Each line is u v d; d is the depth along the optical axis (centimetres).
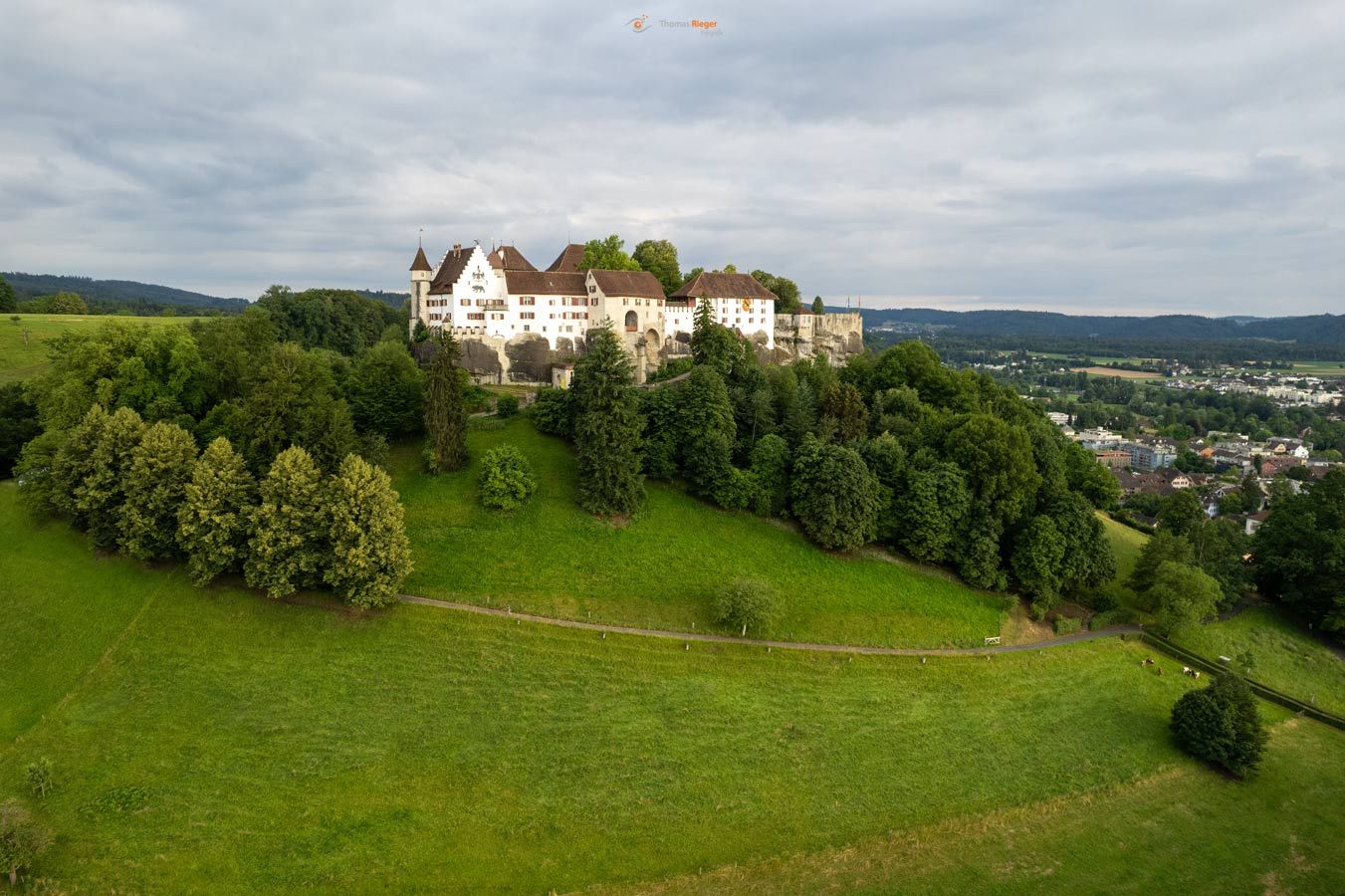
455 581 8369
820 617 8588
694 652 7831
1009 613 9238
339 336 19750
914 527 9719
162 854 5372
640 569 8888
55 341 9975
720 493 10162
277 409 8638
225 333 10481
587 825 5816
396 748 6394
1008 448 9856
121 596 7769
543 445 10950
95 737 6334
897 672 7981
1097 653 8900
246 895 5144
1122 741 7431
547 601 8269
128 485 7981
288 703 6775
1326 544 9744
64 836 5428
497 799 5981
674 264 17950
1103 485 12419
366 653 7350
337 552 7431
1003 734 7275
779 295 19750
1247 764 7056
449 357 10088
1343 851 6338
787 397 11700
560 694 7088
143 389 9425
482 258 14275
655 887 5384
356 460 7906
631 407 10075
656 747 6600
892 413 11956
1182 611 8956
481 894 5241
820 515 9638
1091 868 5888
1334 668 9250
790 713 7188
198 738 6388
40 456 8700
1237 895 5791
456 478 9994
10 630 7325
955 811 6275
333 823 5694
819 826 5978
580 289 14988
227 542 7731
